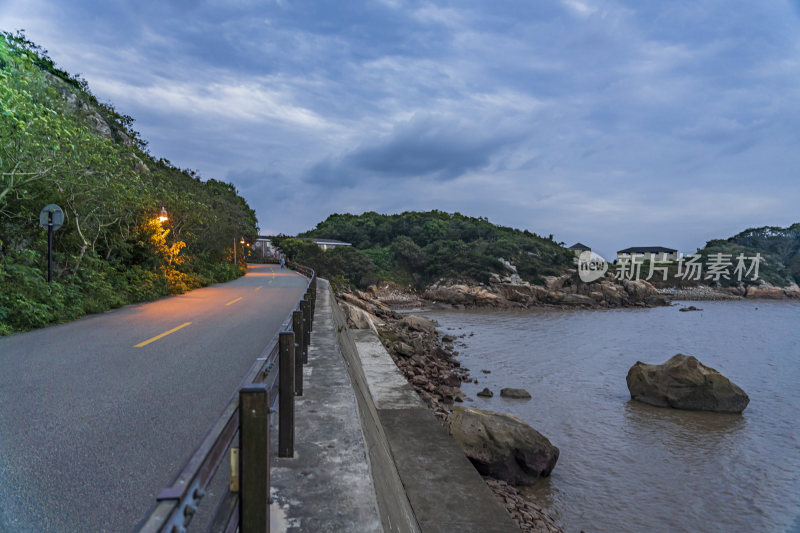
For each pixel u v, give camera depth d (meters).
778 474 12.77
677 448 14.62
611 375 24.98
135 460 3.90
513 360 28.58
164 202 24.97
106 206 16.69
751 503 11.17
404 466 7.12
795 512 10.80
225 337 9.96
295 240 94.94
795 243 144.50
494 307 75.44
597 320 56.75
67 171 13.91
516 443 11.36
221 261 39.47
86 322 12.29
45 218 13.62
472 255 93.81
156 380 6.46
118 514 3.06
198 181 50.28
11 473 3.63
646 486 11.91
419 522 5.62
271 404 3.49
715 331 47.16
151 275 20.30
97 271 16.97
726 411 18.55
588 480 12.11
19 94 11.95
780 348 36.06
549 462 11.64
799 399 21.06
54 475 3.61
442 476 6.80
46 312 11.73
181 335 10.22
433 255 102.19
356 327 23.52
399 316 51.03
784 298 110.62
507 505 9.43
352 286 82.06
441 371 23.05
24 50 17.92
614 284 88.50
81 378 6.55
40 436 4.41
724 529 10.03
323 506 2.91
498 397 20.00
